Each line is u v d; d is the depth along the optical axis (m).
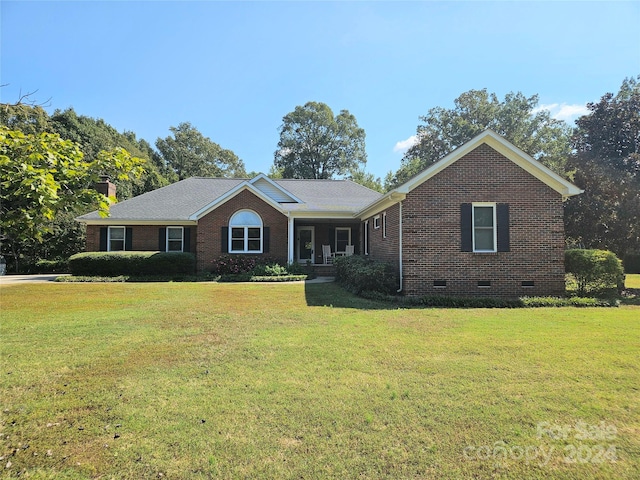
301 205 20.45
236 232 19.88
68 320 8.55
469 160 12.52
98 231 21.48
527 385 4.62
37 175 3.40
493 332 7.33
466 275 12.37
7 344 6.50
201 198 23.89
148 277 18.48
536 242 12.44
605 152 15.77
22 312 9.54
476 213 12.56
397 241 13.22
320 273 20.06
